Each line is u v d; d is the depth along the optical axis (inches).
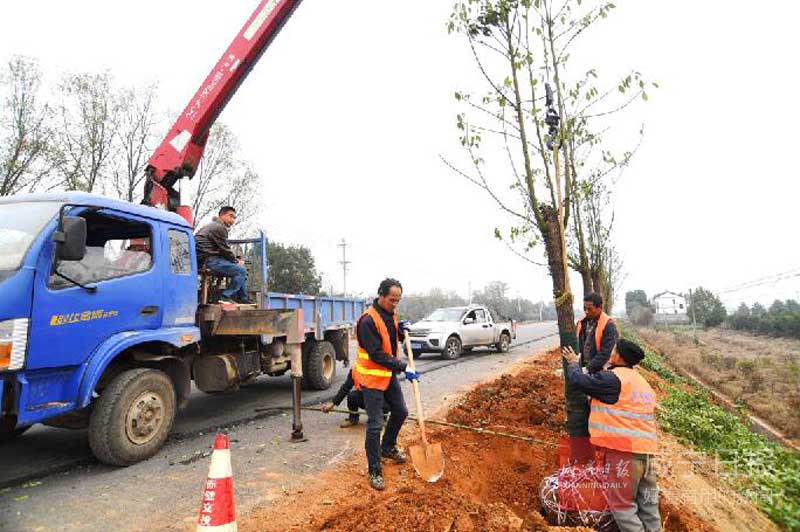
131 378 197.3
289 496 165.0
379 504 153.1
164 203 312.8
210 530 118.2
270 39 318.7
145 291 213.6
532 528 151.5
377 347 175.5
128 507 158.7
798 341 1163.9
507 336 705.0
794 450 284.7
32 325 166.7
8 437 236.4
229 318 260.8
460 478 184.7
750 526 174.7
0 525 145.6
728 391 613.3
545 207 181.2
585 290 245.6
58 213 181.5
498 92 176.4
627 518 149.3
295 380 238.7
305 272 1428.4
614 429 150.7
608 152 204.5
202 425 267.6
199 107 313.6
